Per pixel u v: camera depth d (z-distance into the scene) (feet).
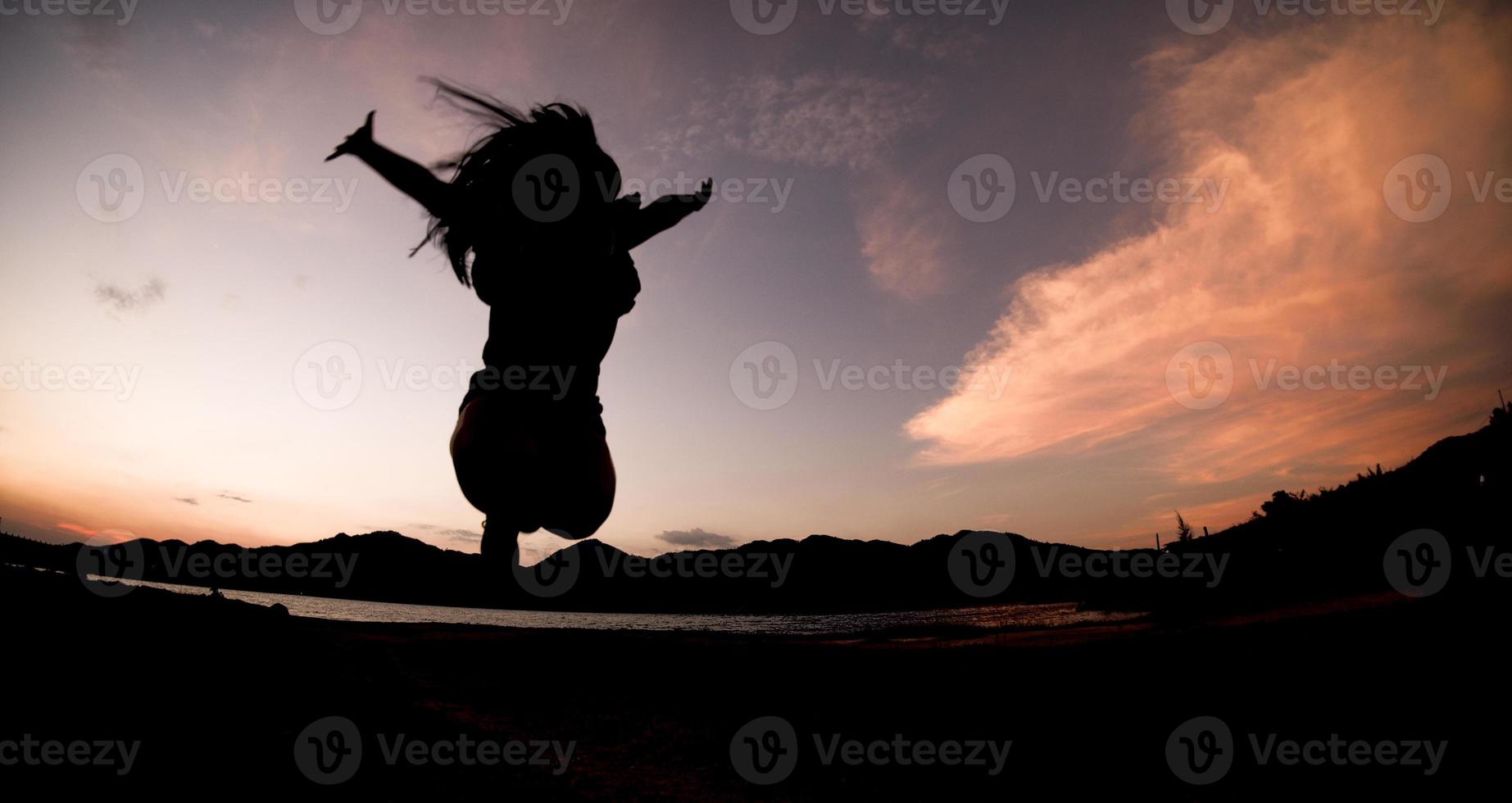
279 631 44.65
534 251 5.68
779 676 40.34
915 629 74.23
